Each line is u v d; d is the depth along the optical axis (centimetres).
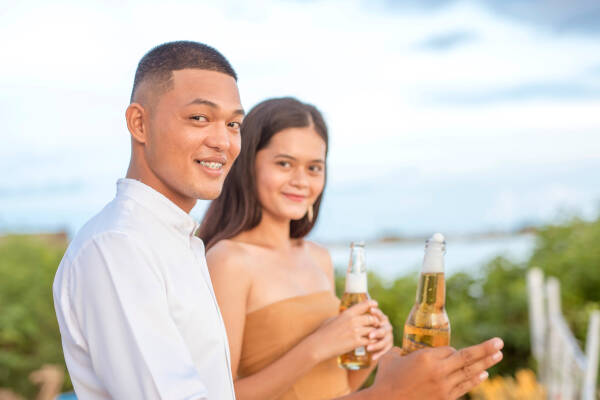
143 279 96
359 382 197
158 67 109
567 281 521
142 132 112
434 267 132
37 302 555
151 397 89
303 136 184
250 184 186
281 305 178
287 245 197
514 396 395
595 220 596
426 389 110
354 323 162
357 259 174
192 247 119
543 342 431
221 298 169
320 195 204
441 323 129
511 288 510
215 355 108
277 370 159
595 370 316
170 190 114
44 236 648
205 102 108
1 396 506
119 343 91
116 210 105
